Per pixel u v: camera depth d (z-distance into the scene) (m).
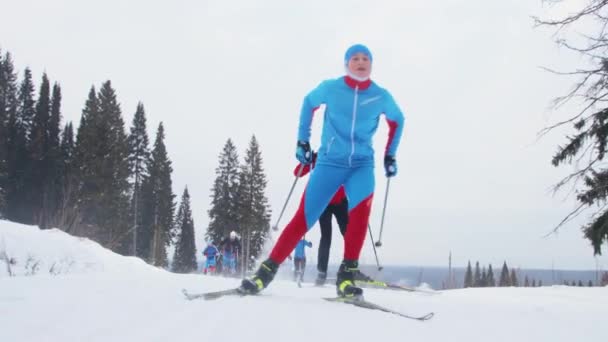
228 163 45.00
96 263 10.23
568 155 9.88
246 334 1.88
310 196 3.26
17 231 9.92
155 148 46.56
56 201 35.94
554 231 9.84
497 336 2.24
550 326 2.64
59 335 1.76
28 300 2.49
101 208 32.34
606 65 9.11
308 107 3.35
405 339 2.00
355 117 3.25
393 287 6.18
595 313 3.55
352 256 3.19
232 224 42.16
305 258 9.45
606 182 9.66
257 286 3.09
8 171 38.97
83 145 35.53
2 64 44.38
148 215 44.62
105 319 2.08
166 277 4.73
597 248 10.30
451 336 2.15
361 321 2.33
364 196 3.26
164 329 1.92
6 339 1.68
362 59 3.23
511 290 7.53
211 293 2.93
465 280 49.97
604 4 8.77
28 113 46.38
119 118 38.97
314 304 2.80
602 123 9.57
